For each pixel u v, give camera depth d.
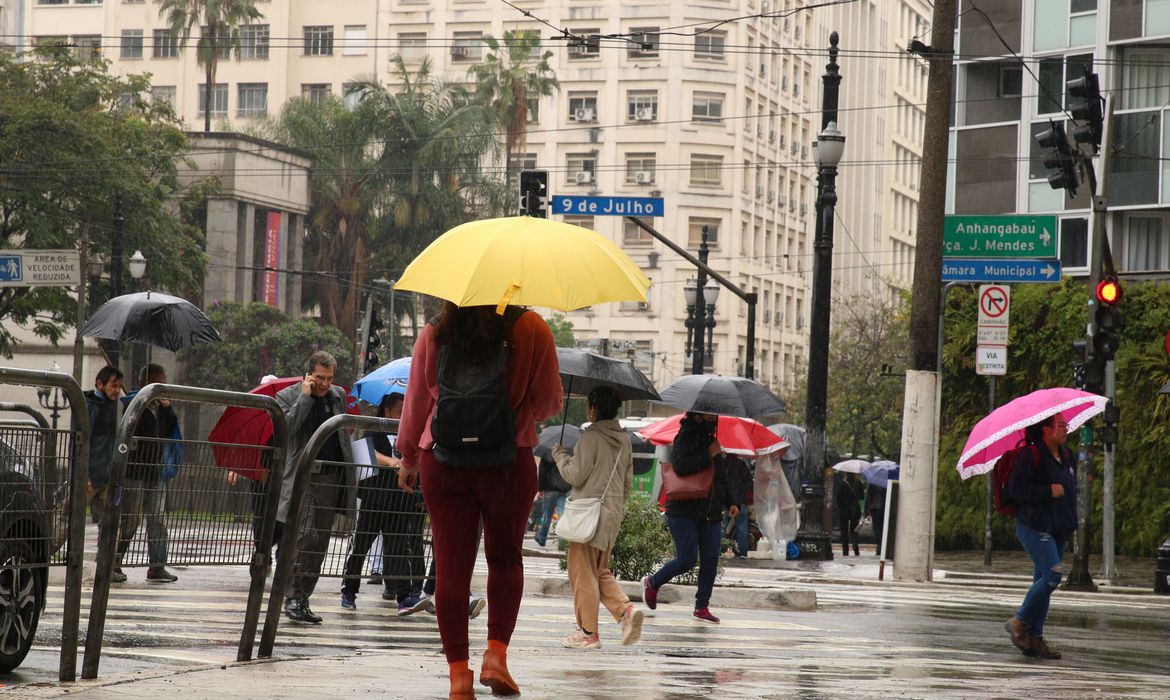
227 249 103.56
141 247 75.25
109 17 144.12
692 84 132.00
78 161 71.44
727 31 133.12
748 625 19.52
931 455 32.81
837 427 92.50
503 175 113.44
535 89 113.81
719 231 132.38
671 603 23.56
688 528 19.19
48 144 70.69
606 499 15.52
